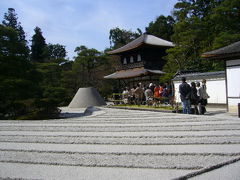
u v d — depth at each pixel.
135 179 3.72
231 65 13.35
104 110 15.72
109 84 39.09
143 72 28.78
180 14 27.33
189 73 19.50
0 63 15.38
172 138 6.43
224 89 16.11
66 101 28.58
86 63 38.50
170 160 4.60
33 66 17.45
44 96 23.92
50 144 6.20
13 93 14.65
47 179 3.82
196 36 24.09
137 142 6.07
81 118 11.77
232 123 8.67
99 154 5.15
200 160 4.54
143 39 32.62
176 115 11.50
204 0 28.66
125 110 15.35
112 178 3.79
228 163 4.39
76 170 4.22
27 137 7.19
